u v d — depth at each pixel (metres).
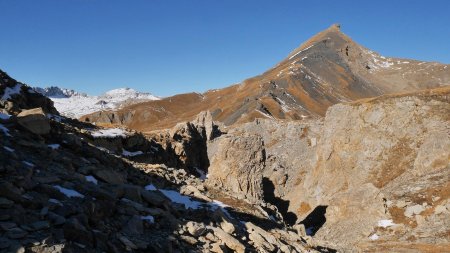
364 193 64.50
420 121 74.69
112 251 13.65
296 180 92.50
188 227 18.36
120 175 22.50
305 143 102.88
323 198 78.94
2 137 19.09
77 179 17.81
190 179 32.84
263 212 29.47
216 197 29.84
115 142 38.53
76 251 12.31
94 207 15.13
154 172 29.00
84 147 24.38
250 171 66.19
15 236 11.47
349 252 32.84
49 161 18.84
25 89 38.34
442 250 44.34
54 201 14.53
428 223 51.81
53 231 12.57
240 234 21.33
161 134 58.81
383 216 57.41
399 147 74.31
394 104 79.12
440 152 64.38
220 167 65.00
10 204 12.75
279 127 111.50
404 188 62.47
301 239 28.95
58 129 26.05
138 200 19.16
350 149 80.88
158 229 17.33
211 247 17.61
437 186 57.81
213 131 85.25
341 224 62.81
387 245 50.16
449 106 73.69
